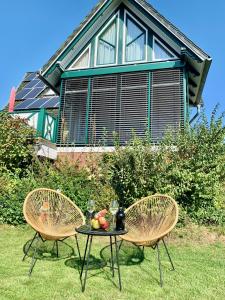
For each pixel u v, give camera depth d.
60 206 5.07
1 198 6.79
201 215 6.87
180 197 7.14
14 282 3.73
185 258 4.98
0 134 8.53
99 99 10.68
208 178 6.93
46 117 10.09
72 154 10.06
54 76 11.41
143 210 5.07
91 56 11.22
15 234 5.87
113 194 7.16
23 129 9.01
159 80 10.23
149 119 9.98
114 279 4.03
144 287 3.82
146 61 10.50
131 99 10.36
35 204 4.81
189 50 9.60
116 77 10.71
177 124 9.23
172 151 7.29
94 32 11.41
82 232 3.82
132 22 11.16
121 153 7.25
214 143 7.17
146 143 7.30
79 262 4.60
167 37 10.34
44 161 8.99
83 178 7.80
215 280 4.12
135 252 5.19
